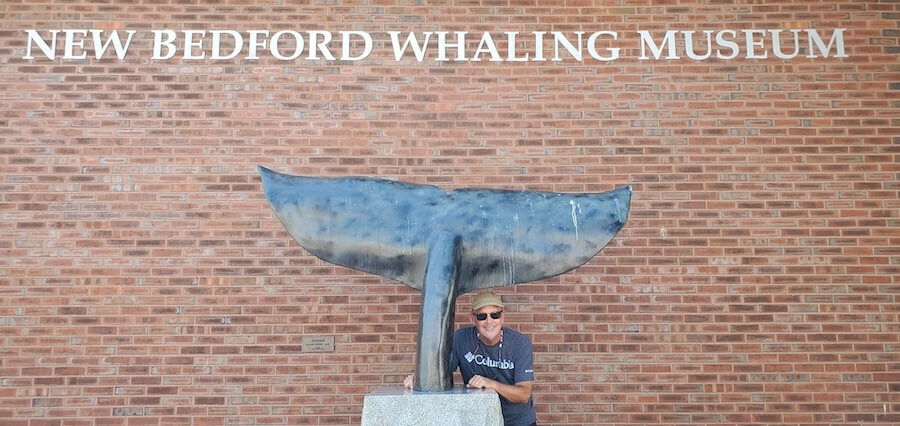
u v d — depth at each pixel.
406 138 6.29
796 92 6.37
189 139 6.23
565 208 3.93
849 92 6.37
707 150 6.29
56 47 6.34
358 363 5.98
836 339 6.04
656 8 6.45
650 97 6.36
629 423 5.92
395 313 6.05
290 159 6.23
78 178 6.15
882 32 6.46
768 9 6.45
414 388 3.83
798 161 6.27
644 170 6.25
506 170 6.25
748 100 6.36
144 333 5.97
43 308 5.97
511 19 6.47
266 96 6.32
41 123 6.22
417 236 3.86
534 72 6.39
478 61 6.41
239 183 6.19
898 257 6.14
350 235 3.88
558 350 6.00
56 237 6.07
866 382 5.98
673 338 6.03
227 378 5.93
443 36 6.44
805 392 5.97
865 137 6.31
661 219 6.19
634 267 6.12
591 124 6.32
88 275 6.03
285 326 6.02
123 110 6.26
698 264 6.13
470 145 6.28
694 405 5.95
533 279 3.93
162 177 6.18
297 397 5.93
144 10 6.42
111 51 6.35
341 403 5.93
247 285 6.06
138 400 5.88
